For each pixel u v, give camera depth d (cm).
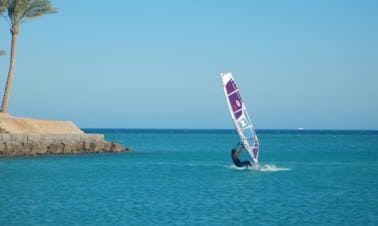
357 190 3231
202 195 2992
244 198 2886
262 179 3819
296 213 2453
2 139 5862
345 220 2298
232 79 4131
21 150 5847
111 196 2927
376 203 2738
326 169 4712
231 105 4159
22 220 2230
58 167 4681
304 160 6050
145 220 2266
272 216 2377
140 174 4150
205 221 2258
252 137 4406
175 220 2272
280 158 6456
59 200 2758
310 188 3312
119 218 2300
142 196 2936
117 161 5534
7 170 4325
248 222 2245
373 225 2203
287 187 3362
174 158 6191
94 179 3762
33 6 6306
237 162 4534
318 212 2478
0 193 2988
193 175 4094
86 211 2452
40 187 3278
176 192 3108
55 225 2144
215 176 4016
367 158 6444
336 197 2941
